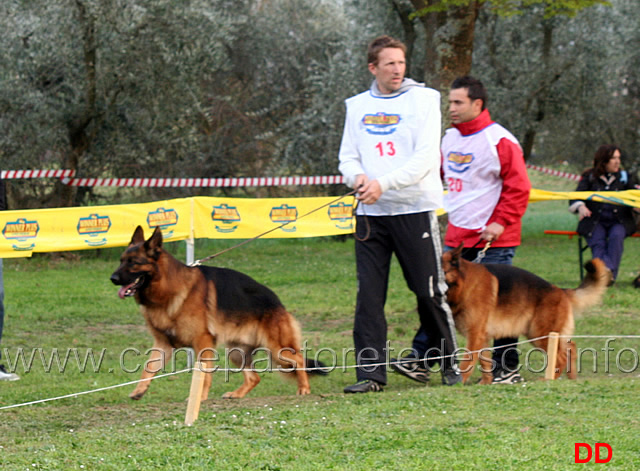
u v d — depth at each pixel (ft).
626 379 23.48
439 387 23.02
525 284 25.46
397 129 22.41
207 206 30.07
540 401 19.92
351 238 84.07
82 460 15.55
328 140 76.07
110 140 65.82
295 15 86.63
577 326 36.04
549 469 14.08
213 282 23.80
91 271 58.08
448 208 26.84
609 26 84.69
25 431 20.10
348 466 14.57
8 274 56.03
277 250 73.10
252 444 16.51
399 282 51.72
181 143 67.31
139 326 38.14
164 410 22.17
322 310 42.01
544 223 99.35
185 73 64.34
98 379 27.53
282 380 25.49
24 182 64.85
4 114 61.11
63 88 62.49
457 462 14.57
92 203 69.26
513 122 79.05
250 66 84.84
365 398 21.70
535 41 81.20
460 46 43.60
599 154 44.09
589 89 84.43
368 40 76.74
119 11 59.98
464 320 24.52
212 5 73.77
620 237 44.04
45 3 59.98
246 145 80.69
